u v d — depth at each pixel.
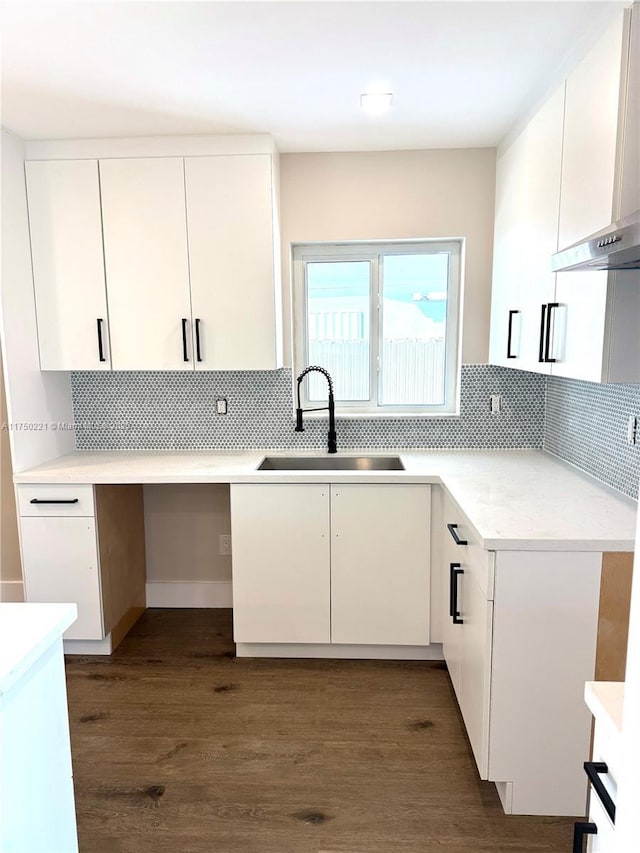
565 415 2.62
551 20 1.61
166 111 2.24
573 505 1.92
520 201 2.28
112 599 2.70
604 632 1.61
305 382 3.06
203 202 2.55
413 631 2.53
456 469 2.50
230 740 2.05
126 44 1.72
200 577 3.18
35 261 2.63
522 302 2.25
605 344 1.53
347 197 2.79
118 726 2.13
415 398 3.06
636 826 0.58
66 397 2.96
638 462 1.92
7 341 2.45
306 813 1.73
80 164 2.56
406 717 2.18
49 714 1.13
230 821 1.70
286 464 2.91
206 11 1.54
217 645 2.75
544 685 1.64
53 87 2.02
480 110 2.25
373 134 2.53
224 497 3.12
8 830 0.99
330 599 2.53
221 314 2.62
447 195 2.76
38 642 1.05
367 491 2.45
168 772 1.90
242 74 1.93
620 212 1.45
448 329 2.99
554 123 1.88
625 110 1.42
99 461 2.76
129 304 2.63
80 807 1.75
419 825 1.68
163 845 1.62
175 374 3.00
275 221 2.63
